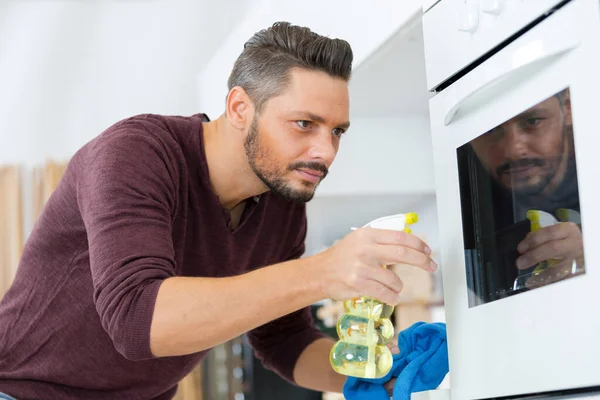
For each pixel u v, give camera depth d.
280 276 1.23
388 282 1.17
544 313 1.06
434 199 3.93
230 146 1.53
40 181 4.06
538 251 1.07
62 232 1.51
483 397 1.18
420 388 1.34
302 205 1.81
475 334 1.21
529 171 1.09
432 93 1.36
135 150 1.40
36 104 4.14
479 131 1.20
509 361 1.13
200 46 4.27
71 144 4.14
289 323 1.84
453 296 1.26
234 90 1.49
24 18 4.18
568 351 1.01
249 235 1.67
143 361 1.55
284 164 1.43
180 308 1.23
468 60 1.21
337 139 1.49
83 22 4.23
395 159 3.74
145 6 4.29
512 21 1.11
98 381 1.54
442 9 1.29
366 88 3.24
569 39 1.00
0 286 3.93
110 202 1.33
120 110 4.20
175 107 4.24
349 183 3.70
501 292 1.16
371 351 1.32
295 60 1.41
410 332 1.43
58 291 1.51
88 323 1.50
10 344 1.53
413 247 1.16
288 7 3.15
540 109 1.06
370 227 1.24
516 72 1.09
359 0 2.59
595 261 0.96
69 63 4.20
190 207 1.56
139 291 1.25
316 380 1.77
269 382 3.33
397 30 2.33
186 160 1.53
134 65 4.24
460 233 1.25
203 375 3.49
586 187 0.98
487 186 1.18
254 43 1.49
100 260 1.30
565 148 1.02
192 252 1.59
